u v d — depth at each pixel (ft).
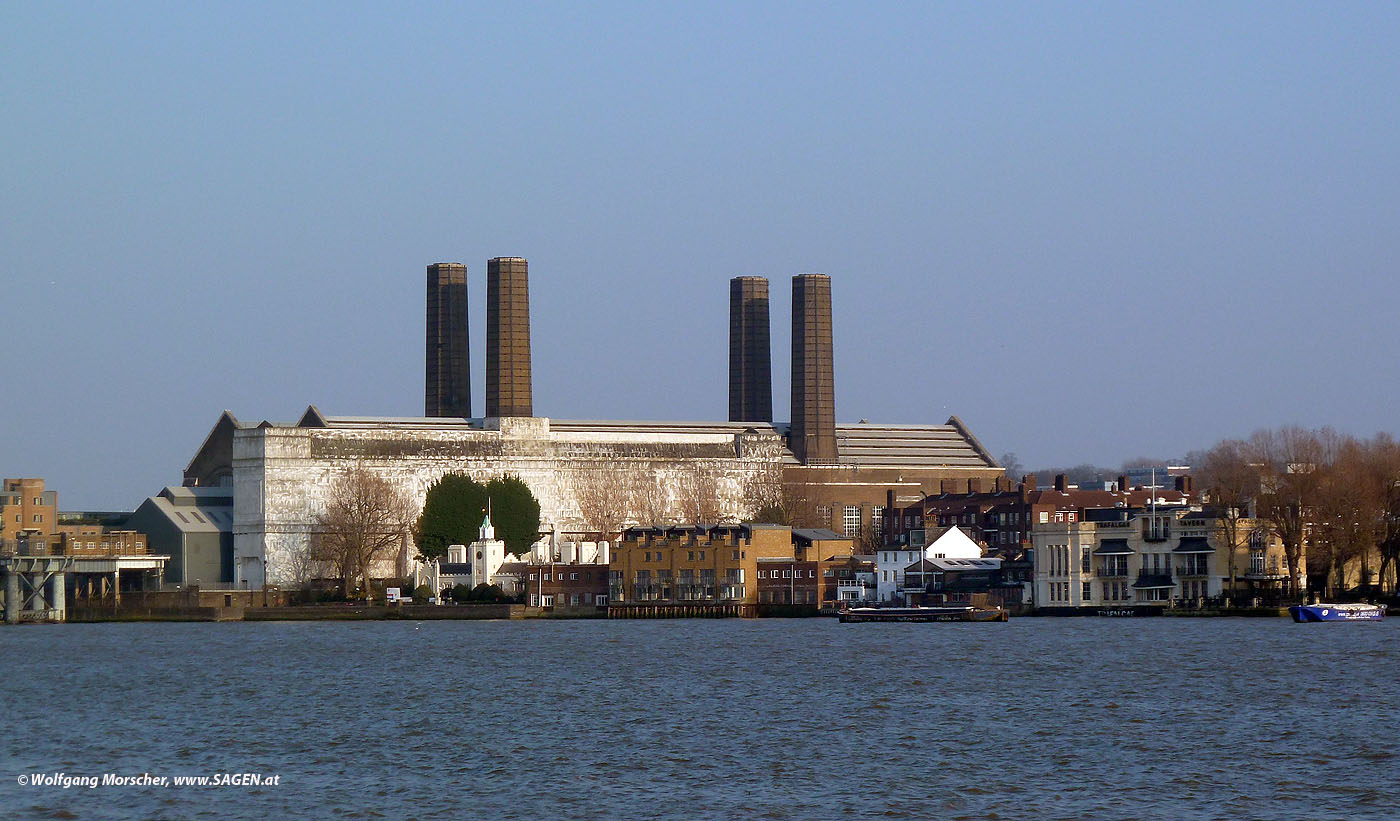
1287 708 654.12
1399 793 499.10
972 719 636.07
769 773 533.96
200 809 490.08
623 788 514.27
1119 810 483.10
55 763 561.84
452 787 517.96
